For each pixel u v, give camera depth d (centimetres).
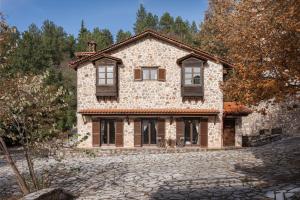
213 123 2889
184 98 2906
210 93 2897
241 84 1422
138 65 2911
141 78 2906
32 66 5916
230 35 2980
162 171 1703
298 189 1200
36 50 6862
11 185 1686
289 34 1252
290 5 1215
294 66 1248
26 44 6769
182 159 2073
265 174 1505
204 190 1308
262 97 1388
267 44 1320
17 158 2644
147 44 2911
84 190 1473
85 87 2905
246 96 1390
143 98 2909
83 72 2906
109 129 2914
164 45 2911
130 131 2883
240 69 1384
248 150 2303
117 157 2402
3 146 1406
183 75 2873
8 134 1490
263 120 3469
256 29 1362
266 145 2616
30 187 1509
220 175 1538
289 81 1317
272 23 1298
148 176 1609
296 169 1550
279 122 3412
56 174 1848
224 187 1334
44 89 1617
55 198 1227
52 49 9425
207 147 2875
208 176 1530
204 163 1864
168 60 2912
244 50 1404
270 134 3250
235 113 2873
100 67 2875
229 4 3656
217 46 4262
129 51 2917
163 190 1347
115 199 1264
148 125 2911
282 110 3397
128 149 2792
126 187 1444
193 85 2867
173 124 2875
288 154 1930
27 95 1560
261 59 1351
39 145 1538
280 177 1430
